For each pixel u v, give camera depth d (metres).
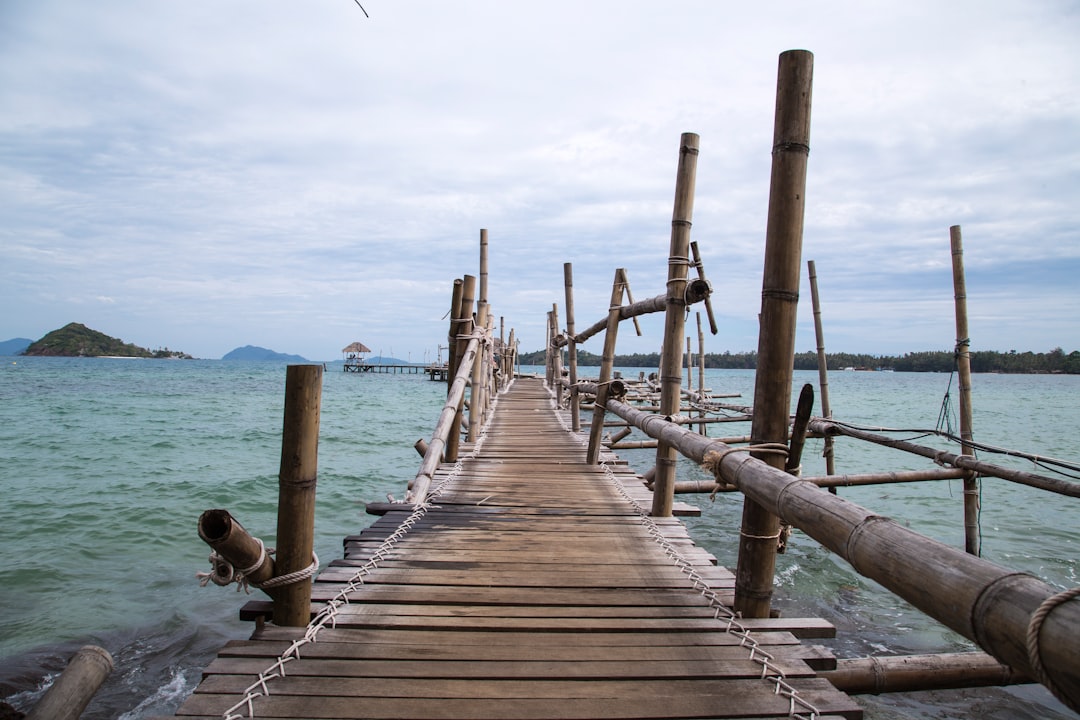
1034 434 18.89
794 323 2.98
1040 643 1.19
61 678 2.10
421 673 2.46
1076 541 7.32
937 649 4.55
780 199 2.92
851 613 5.20
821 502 2.12
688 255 5.00
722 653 2.67
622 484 6.24
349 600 3.19
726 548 6.93
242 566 2.65
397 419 21.73
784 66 2.88
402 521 4.77
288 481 2.79
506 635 2.82
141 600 5.37
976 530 6.83
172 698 3.96
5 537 7.02
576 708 2.24
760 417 3.01
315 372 2.81
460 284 7.23
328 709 2.20
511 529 4.62
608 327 7.11
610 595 3.32
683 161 4.97
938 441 17.08
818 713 2.24
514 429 10.59
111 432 16.41
